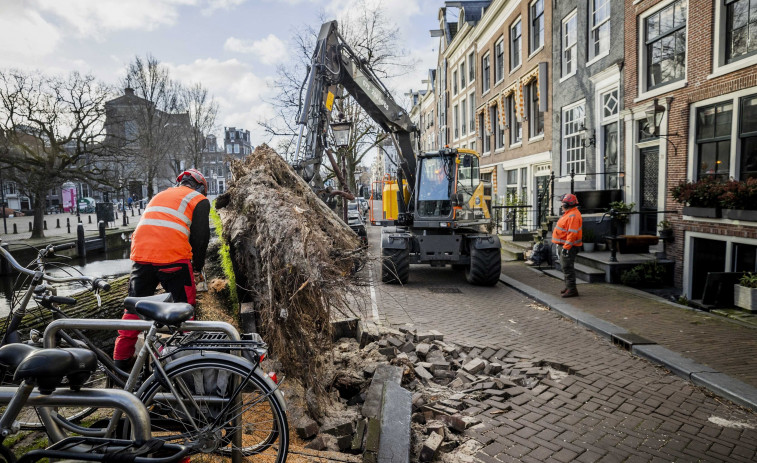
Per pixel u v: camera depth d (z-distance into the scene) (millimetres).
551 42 15375
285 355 3561
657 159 10461
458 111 28484
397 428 3109
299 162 7633
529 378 4680
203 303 4941
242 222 4250
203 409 2467
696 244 9195
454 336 6031
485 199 11734
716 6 8508
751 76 7801
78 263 17125
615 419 3857
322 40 8172
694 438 3580
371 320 6418
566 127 14586
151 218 3305
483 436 3479
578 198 11531
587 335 6285
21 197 51344
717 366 4887
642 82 10680
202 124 39719
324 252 3412
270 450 2855
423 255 10125
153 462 2010
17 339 2738
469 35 24859
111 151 23406
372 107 10023
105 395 1978
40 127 22359
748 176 8102
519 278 10414
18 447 2641
